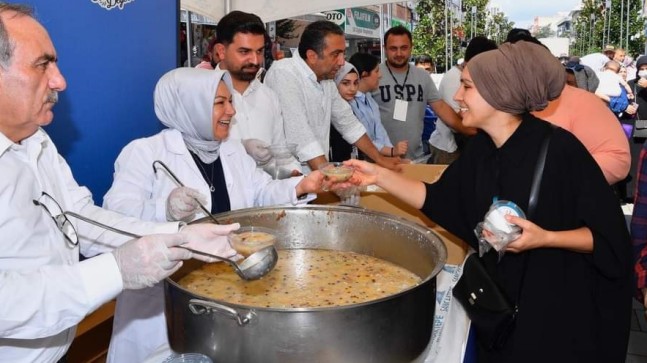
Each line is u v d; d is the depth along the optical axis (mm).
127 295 1616
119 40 2201
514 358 1344
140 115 2363
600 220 1292
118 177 1677
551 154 1345
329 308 858
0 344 1089
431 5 16859
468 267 1424
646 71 6582
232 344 901
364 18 7449
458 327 1320
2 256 1014
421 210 1669
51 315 909
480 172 1467
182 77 1645
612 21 23406
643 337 3062
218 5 3248
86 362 2154
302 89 2689
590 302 1353
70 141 1994
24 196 1047
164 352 1112
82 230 1307
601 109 1919
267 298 1263
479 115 1396
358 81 3426
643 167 1614
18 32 972
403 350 941
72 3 1945
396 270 1415
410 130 4207
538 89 1311
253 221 1472
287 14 3482
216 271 1438
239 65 2387
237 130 2418
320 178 1708
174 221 1491
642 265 1612
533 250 1356
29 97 994
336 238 1543
